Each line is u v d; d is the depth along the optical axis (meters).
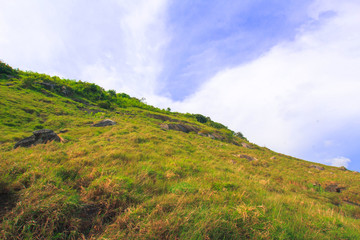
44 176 3.53
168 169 6.68
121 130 17.83
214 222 2.61
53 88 39.88
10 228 1.97
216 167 9.97
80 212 2.62
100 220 2.62
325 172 20.45
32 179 3.25
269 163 19.62
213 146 23.62
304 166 23.59
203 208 3.26
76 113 29.62
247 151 26.94
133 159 7.32
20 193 2.76
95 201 3.04
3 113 19.92
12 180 3.23
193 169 7.75
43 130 10.86
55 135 11.12
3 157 4.83
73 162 5.08
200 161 10.89
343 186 11.82
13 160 4.37
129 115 37.09
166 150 11.96
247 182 7.37
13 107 22.67
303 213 4.57
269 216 3.46
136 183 4.07
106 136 14.84
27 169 3.75
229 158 17.08
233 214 3.10
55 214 2.26
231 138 40.84
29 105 25.88
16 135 14.27
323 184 12.02
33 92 33.41
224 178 6.86
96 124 21.91
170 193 4.05
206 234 2.40
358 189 11.18
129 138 14.02
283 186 10.05
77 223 2.37
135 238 2.23
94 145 10.41
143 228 2.32
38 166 4.07
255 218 3.05
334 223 4.31
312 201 7.55
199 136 31.30
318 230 3.52
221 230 2.59
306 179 13.63
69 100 36.38
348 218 5.90
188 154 13.02
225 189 4.94
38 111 24.73
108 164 5.64
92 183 3.57
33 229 2.10
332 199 9.41
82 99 42.22
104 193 3.23
